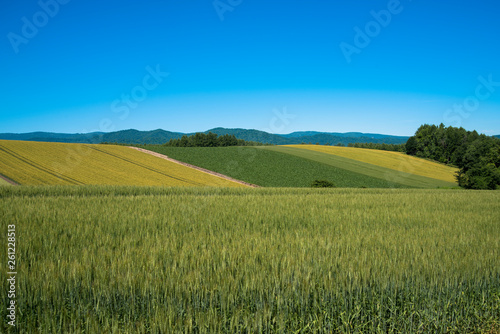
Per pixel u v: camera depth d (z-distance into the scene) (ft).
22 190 57.52
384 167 218.38
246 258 16.79
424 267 16.28
